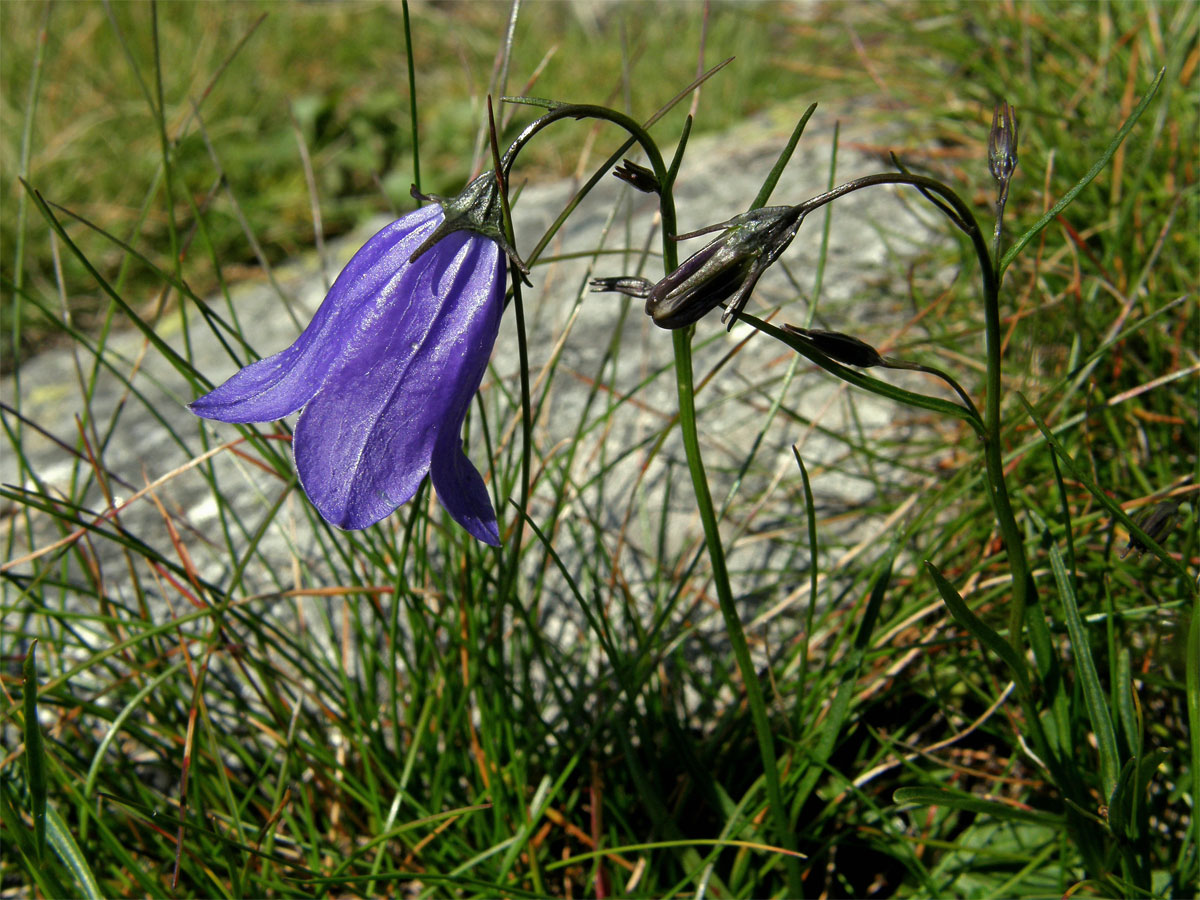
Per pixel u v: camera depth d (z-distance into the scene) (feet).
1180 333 0.55
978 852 0.42
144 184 1.00
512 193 0.94
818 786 0.46
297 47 1.19
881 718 0.51
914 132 0.80
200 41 1.14
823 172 0.81
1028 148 0.71
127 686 0.51
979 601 0.46
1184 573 0.34
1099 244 0.65
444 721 0.49
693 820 0.47
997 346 0.32
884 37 0.95
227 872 0.44
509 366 0.68
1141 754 0.35
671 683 0.51
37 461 0.70
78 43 1.11
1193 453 0.54
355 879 0.39
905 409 0.62
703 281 0.29
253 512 0.62
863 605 0.52
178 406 0.73
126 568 0.59
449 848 0.45
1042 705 0.47
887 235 0.74
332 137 1.08
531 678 0.53
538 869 0.43
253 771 0.50
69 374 0.80
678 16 1.26
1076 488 0.52
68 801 0.47
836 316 0.68
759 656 0.53
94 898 0.37
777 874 0.45
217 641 0.46
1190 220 0.62
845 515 0.55
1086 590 0.47
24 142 0.50
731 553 0.56
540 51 1.23
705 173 0.87
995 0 0.83
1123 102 0.69
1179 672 0.44
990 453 0.34
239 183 1.03
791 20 1.03
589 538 0.58
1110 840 0.40
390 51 1.24
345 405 0.30
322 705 0.47
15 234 0.93
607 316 0.72
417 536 0.49
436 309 0.30
